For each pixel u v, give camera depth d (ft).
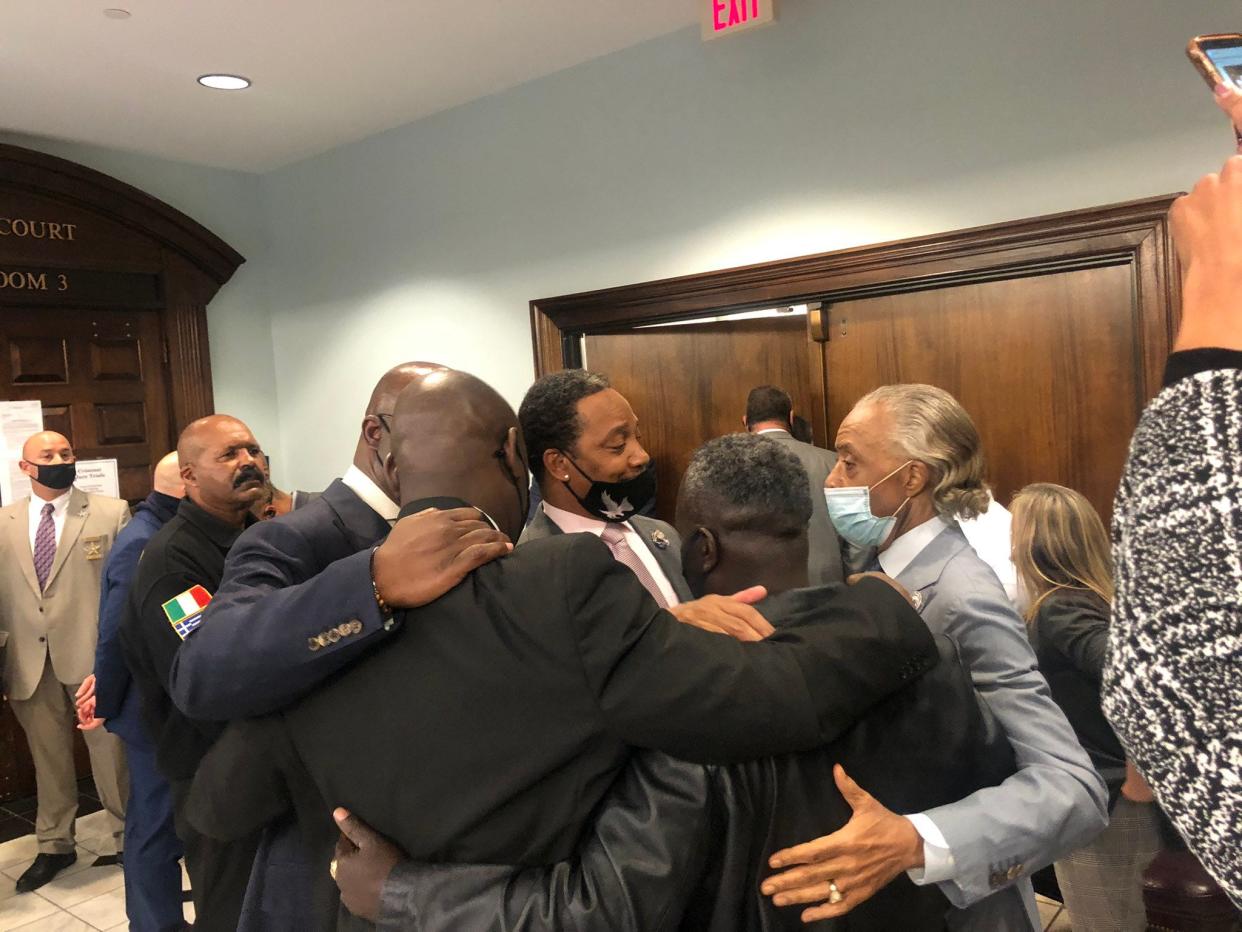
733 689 2.52
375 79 12.33
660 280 11.68
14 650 11.14
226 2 9.80
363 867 2.74
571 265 12.75
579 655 2.62
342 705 2.87
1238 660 1.84
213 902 4.93
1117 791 5.69
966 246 9.34
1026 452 9.41
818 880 2.64
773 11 9.30
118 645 8.67
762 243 10.93
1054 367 9.16
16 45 10.55
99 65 11.26
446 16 10.52
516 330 13.46
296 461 16.71
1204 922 5.27
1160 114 8.29
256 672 2.91
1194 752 1.89
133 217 14.47
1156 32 8.25
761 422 10.21
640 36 11.50
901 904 3.01
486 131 13.44
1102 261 8.67
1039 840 3.14
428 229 14.33
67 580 11.37
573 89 12.42
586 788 2.61
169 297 15.07
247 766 3.11
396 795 2.73
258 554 4.22
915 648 2.85
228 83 12.09
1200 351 2.04
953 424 4.25
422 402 3.12
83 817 12.75
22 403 13.57
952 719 3.04
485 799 2.61
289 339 16.56
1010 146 9.11
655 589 5.48
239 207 16.31
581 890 2.50
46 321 13.92
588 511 5.49
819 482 8.30
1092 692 5.81
